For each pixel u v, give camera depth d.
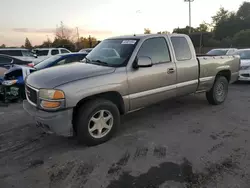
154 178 2.71
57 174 2.83
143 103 4.05
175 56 4.51
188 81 4.79
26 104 3.66
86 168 2.95
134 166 2.97
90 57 4.39
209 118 4.80
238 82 9.59
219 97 5.79
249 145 3.52
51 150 3.48
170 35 4.53
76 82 3.19
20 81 6.39
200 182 2.62
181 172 2.82
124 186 2.57
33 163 3.10
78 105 3.42
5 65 9.02
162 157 3.19
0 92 6.50
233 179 2.66
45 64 7.44
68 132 3.25
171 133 4.03
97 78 3.37
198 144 3.58
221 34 52.75
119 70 3.64
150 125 4.43
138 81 3.86
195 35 28.27
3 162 3.14
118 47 4.16
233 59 5.92
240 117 4.85
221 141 3.68
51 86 3.12
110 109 3.62
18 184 2.65
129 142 3.68
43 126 3.29
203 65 5.03
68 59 7.70
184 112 5.23
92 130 3.49
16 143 3.75
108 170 2.89
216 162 3.03
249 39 37.88
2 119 4.95
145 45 4.06
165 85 4.32
